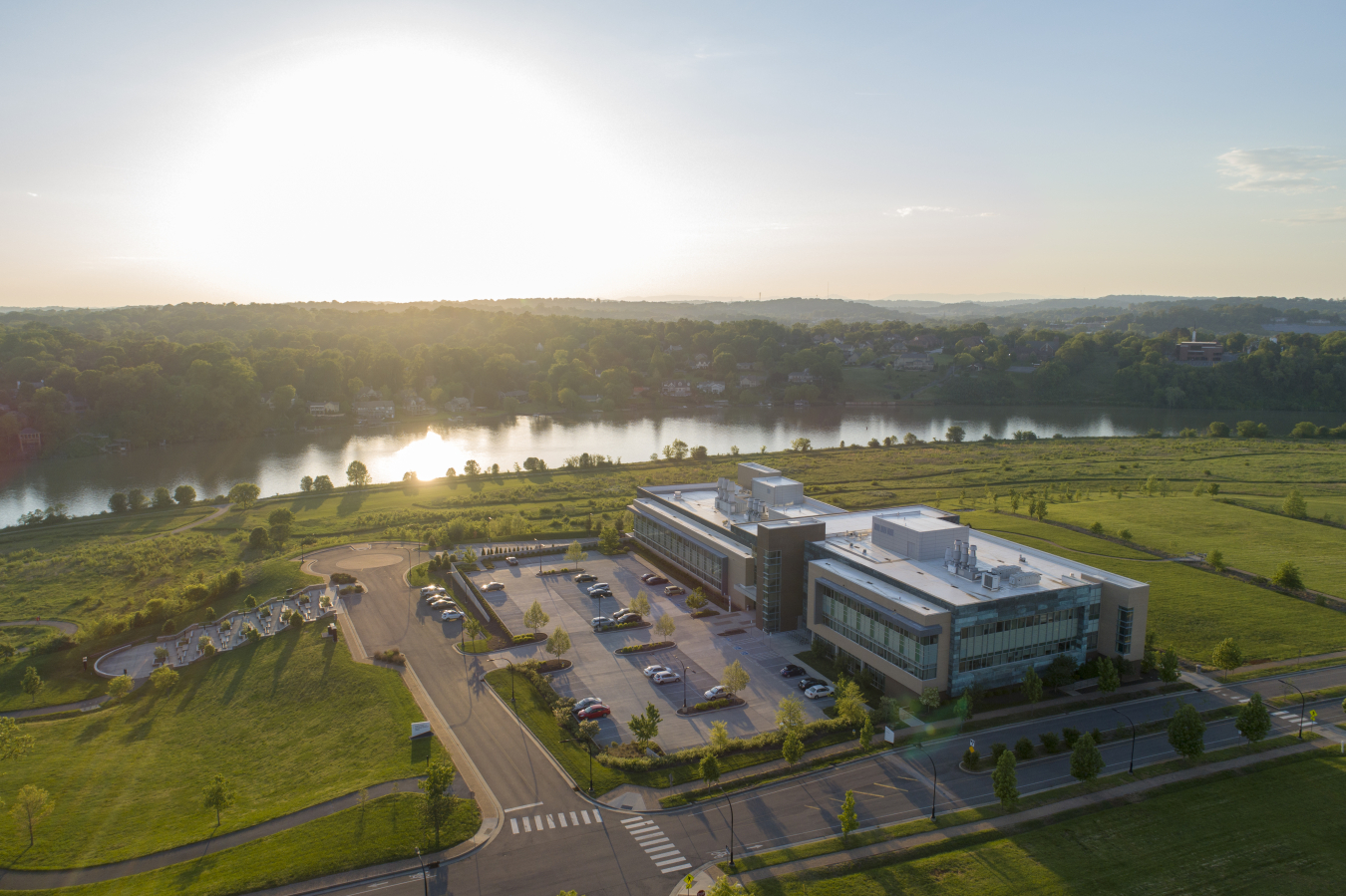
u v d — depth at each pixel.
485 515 192.00
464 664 107.75
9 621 135.00
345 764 84.75
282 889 64.31
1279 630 114.25
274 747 92.06
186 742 95.25
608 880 64.75
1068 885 63.03
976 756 80.00
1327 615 119.19
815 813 73.31
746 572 122.94
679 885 64.12
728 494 141.88
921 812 73.25
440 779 72.88
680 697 97.44
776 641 113.81
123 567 158.12
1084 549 153.62
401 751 85.38
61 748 93.69
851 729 87.56
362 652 112.56
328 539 171.38
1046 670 97.12
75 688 110.88
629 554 156.88
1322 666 103.50
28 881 67.06
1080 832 69.81
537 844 69.44
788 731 81.62
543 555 156.25
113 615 128.50
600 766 81.25
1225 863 65.81
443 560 148.50
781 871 65.19
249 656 114.75
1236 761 81.44
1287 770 79.81
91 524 193.88
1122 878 63.88
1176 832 69.88
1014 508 188.12
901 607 92.81
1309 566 140.88
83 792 83.69
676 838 70.12
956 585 97.50
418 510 196.50
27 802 74.38
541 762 82.88
